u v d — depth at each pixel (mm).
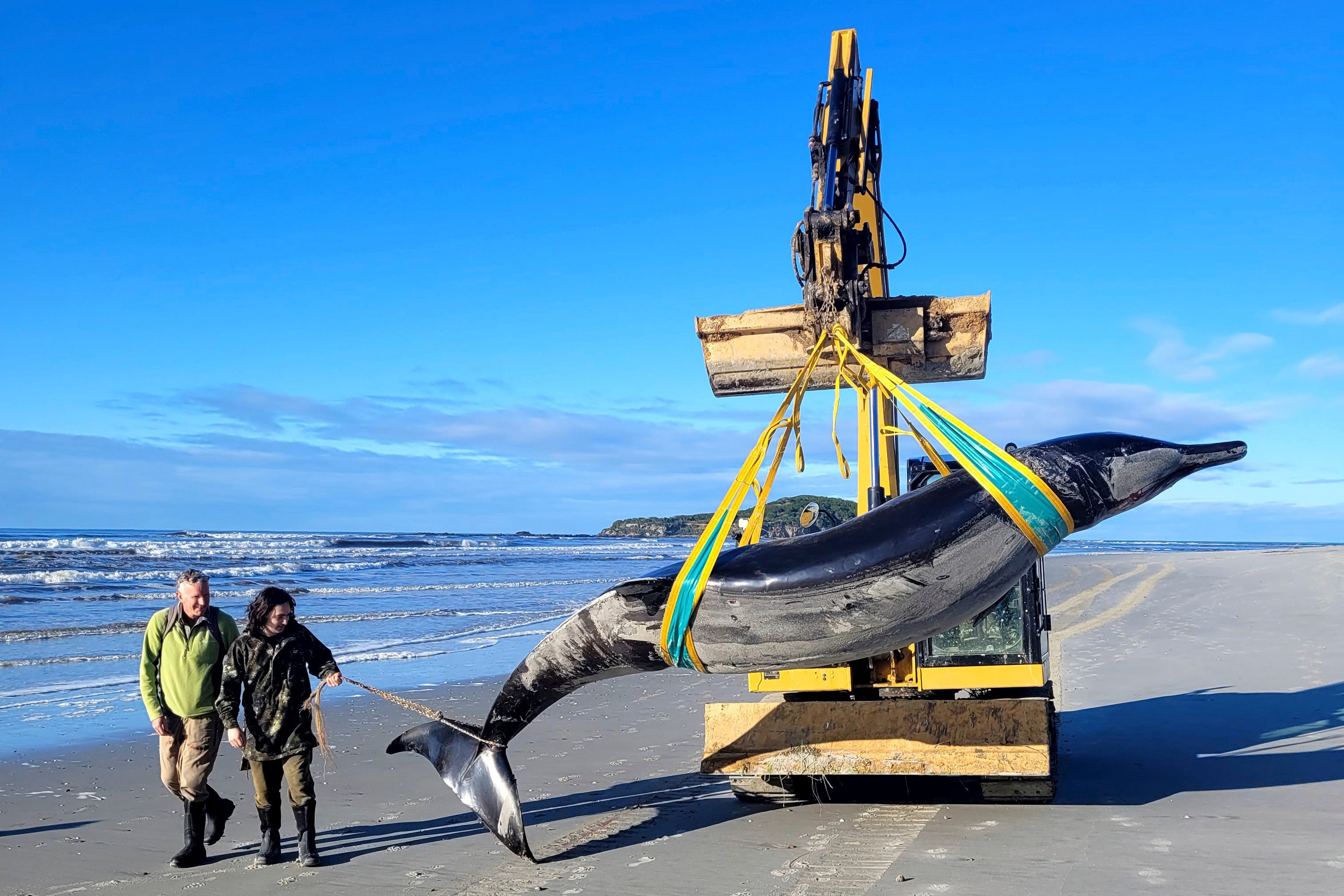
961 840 5398
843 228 5852
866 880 4789
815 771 5969
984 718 5918
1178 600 20844
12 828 6629
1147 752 7766
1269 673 11391
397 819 6555
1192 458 5309
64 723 10906
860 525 5195
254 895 5023
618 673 5766
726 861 5250
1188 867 4801
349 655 16906
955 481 5273
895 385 5496
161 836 6352
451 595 31203
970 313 6121
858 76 6934
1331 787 6488
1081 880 4648
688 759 8312
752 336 6582
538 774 7844
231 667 5457
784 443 5977
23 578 33375
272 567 44719
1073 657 13383
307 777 5527
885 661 6371
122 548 51594
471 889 4984
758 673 6301
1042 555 5199
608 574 43688
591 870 5215
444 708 11938
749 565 5246
